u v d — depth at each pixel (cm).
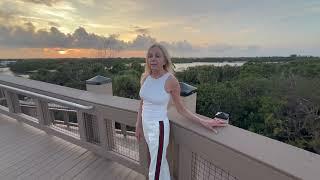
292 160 108
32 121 402
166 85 168
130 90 1306
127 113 243
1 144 348
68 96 309
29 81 427
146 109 175
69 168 278
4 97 479
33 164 290
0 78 456
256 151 119
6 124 429
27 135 379
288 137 2014
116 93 1318
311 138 1889
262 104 2303
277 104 2128
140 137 214
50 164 288
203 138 148
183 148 179
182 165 184
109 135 286
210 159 146
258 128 2231
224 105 2436
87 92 331
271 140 134
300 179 92
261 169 108
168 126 173
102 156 299
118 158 277
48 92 339
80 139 324
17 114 433
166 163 175
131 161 263
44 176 264
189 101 212
